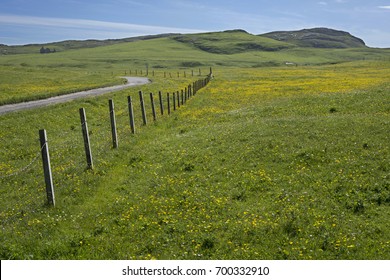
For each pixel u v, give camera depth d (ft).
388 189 49.47
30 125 110.52
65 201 51.49
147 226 42.98
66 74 399.85
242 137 78.43
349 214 43.96
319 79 282.15
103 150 75.66
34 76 342.85
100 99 161.79
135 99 178.50
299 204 46.68
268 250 36.81
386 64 533.14
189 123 111.96
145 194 53.11
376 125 77.10
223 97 181.98
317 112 104.58
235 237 39.27
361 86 197.06
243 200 49.73
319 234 39.09
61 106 140.26
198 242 38.52
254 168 60.75
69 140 96.02
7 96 180.65
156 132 99.76
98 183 57.62
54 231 42.88
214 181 56.70
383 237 38.60
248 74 415.64
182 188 54.08
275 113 110.42
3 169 73.36
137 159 70.03
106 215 46.98
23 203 52.37
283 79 298.97
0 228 43.62
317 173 56.54
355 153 63.05
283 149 67.62
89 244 38.81
